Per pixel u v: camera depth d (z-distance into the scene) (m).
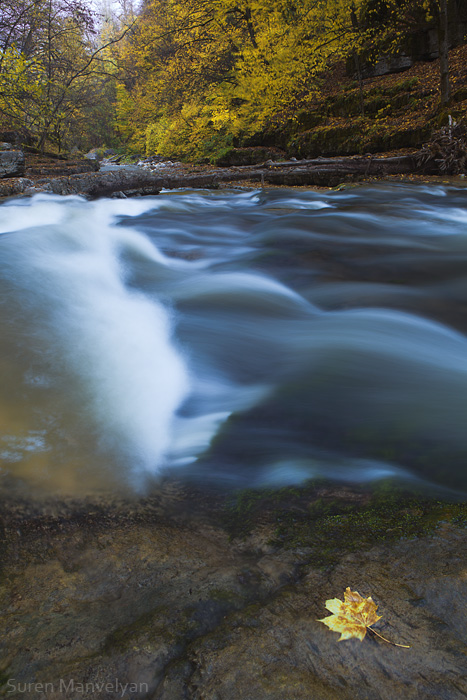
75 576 1.46
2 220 7.48
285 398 2.74
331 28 17.47
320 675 1.10
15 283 3.75
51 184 11.41
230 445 2.29
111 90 33.72
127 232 6.52
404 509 1.74
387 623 1.22
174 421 2.50
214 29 20.73
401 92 17.00
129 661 1.17
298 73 18.02
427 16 16.06
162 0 23.91
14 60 13.84
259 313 4.19
